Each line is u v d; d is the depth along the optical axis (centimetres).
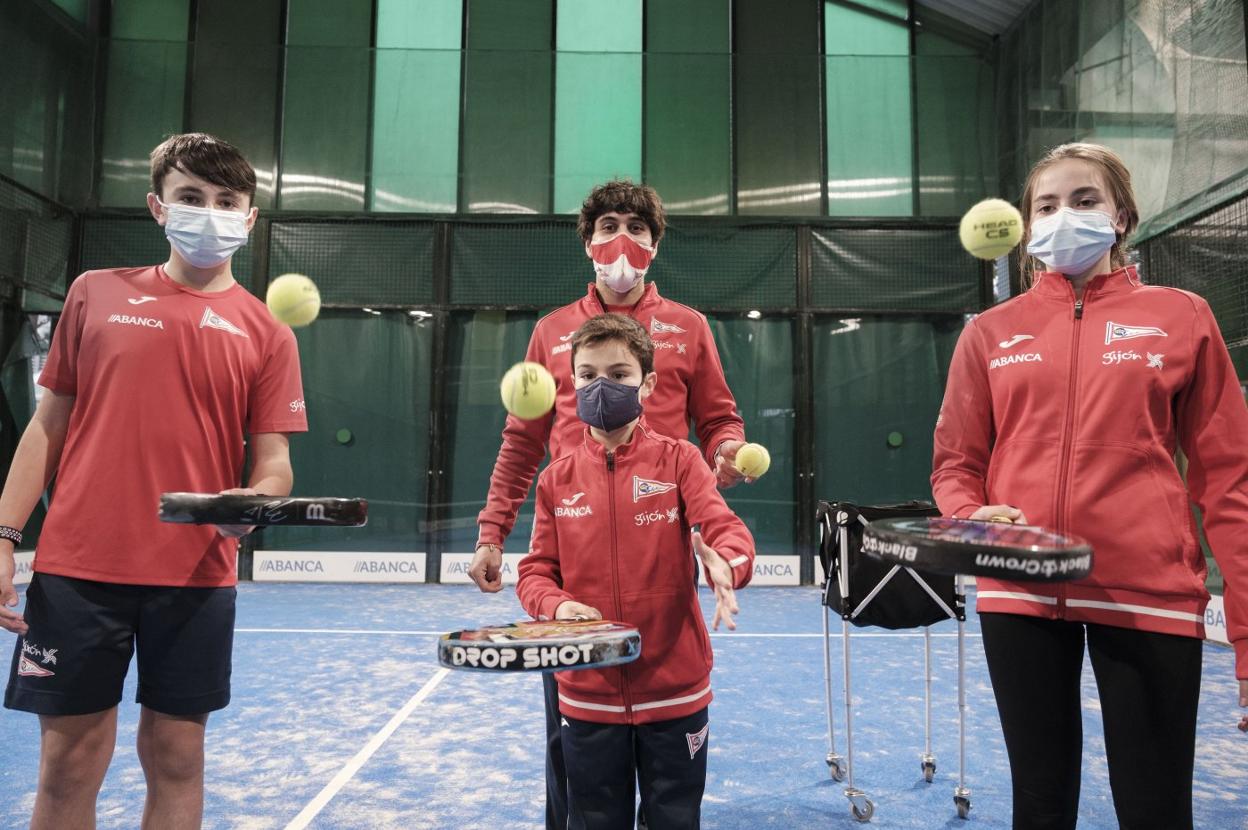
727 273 924
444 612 677
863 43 976
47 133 848
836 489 902
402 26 966
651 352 194
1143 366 157
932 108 937
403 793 278
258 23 955
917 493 904
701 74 946
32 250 827
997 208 181
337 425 896
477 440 904
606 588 184
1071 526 157
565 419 220
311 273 910
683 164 939
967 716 379
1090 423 159
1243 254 532
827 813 268
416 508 889
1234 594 148
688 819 177
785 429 909
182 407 176
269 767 303
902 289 921
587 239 227
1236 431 153
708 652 189
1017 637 160
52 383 178
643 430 193
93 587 167
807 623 633
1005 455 171
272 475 187
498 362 916
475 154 932
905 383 913
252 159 916
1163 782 145
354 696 405
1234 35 543
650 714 179
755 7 983
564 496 193
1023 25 864
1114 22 689
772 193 934
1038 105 827
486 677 447
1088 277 173
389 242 918
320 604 714
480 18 972
